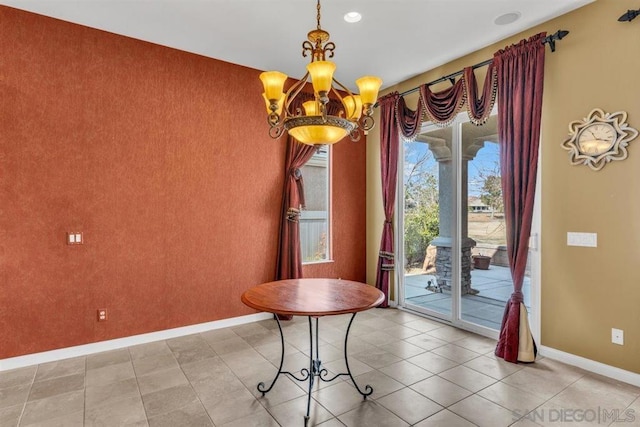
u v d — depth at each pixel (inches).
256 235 164.2
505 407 92.3
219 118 153.8
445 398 96.7
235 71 157.9
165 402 95.3
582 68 112.8
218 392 100.4
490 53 138.7
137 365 117.8
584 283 113.3
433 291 167.2
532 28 125.4
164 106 141.1
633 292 103.3
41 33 118.7
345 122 87.7
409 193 180.2
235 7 113.4
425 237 171.6
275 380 100.7
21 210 116.5
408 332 148.6
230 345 135.0
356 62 154.6
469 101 137.8
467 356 124.1
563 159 117.6
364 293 97.7
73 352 124.6
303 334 146.6
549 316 122.0
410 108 173.2
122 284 133.3
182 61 145.0
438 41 135.3
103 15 118.7
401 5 111.7
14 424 86.0
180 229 145.0
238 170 158.9
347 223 196.1
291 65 159.9
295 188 168.4
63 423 86.4
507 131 125.0
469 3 110.7
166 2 110.9
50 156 120.4
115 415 89.6
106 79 129.6
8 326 115.0
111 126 130.6
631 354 103.8
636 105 102.0
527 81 119.9
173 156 143.3
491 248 143.3
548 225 121.7
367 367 115.8
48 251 120.6
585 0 109.3
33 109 117.7
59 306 122.5
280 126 97.3
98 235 128.7
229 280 157.1
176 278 144.3
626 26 103.8
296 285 107.5
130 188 134.5
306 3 110.7
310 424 85.2
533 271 126.3
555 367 114.8
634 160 102.8
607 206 108.0
